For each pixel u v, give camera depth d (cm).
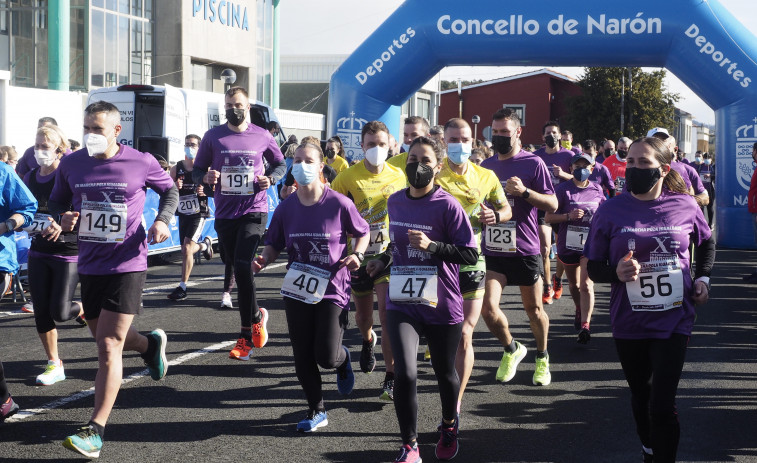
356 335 780
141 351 541
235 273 668
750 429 502
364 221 488
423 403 554
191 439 474
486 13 1342
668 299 384
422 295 425
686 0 1329
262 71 3419
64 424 497
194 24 2927
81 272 471
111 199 472
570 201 764
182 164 941
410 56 1379
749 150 1404
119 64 2725
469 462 443
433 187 435
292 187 680
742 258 1397
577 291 780
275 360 671
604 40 1329
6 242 593
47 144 581
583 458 449
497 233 570
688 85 1409
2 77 1331
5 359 658
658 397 375
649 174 383
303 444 468
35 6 2514
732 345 743
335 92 1420
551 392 586
